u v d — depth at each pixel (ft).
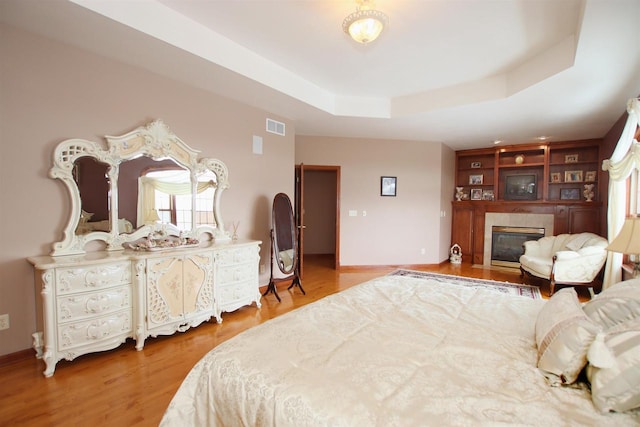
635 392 3.09
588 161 18.15
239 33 9.07
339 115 14.08
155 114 9.87
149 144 9.53
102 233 8.75
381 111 14.30
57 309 7.10
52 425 5.49
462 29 8.53
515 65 10.84
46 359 6.97
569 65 8.91
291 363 4.08
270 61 10.77
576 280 13.41
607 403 3.19
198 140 11.09
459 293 7.16
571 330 3.86
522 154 20.59
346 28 6.97
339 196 18.80
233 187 12.36
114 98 8.97
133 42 7.98
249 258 11.35
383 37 8.97
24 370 7.23
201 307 9.74
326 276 17.16
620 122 14.06
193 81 10.43
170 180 10.23
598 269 13.23
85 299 7.48
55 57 7.93
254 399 3.69
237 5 7.76
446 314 5.85
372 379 3.67
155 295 8.63
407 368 3.91
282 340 4.73
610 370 3.28
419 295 6.99
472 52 9.88
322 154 18.62
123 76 9.13
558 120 14.53
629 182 12.63
